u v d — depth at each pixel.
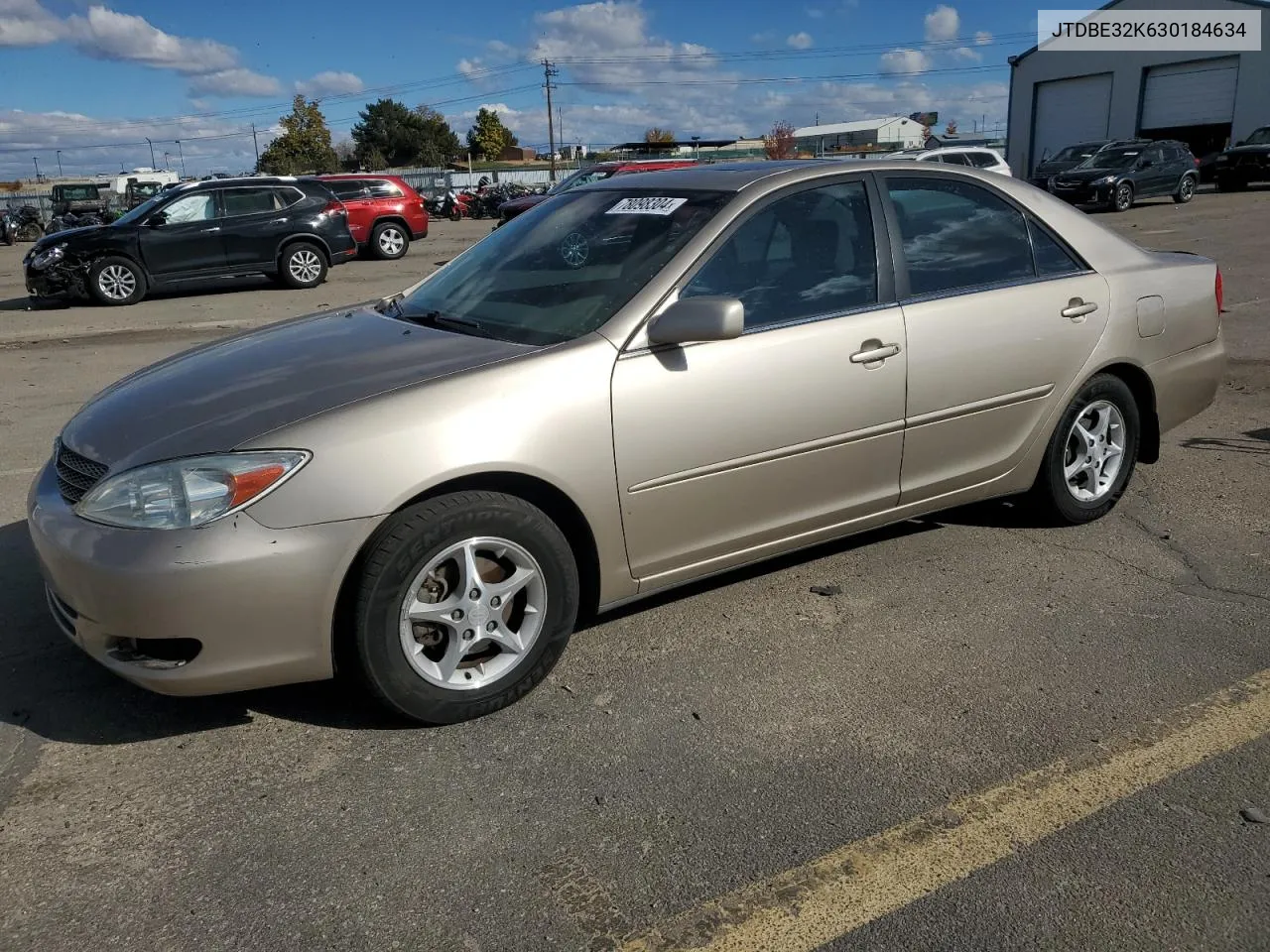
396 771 2.81
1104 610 3.71
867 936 2.20
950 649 3.45
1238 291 10.81
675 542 3.33
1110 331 4.26
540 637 3.09
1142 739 2.90
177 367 3.48
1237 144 33.03
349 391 2.92
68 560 2.72
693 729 3.00
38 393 7.78
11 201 45.41
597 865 2.43
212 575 2.62
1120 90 37.22
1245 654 3.36
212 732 3.02
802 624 3.65
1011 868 2.39
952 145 27.62
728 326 3.02
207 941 2.21
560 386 2.99
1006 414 4.02
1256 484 5.03
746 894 2.33
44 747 2.95
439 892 2.35
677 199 3.62
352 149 88.56
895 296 3.70
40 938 2.22
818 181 3.64
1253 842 2.46
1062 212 4.29
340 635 2.87
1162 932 2.19
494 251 3.98
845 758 2.84
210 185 14.41
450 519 2.83
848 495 3.67
